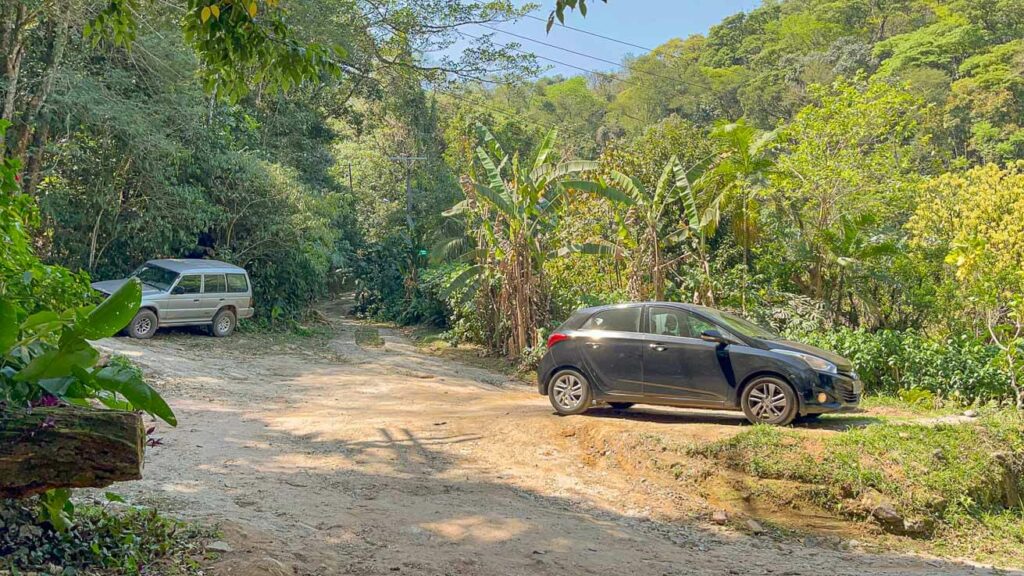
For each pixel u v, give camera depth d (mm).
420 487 8352
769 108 72188
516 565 6301
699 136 24969
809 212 23594
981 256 16109
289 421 11547
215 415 11812
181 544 5477
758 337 10453
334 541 6355
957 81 58906
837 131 23047
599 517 7973
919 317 21375
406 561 6070
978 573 7402
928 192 22734
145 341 18844
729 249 22750
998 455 9547
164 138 20469
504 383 18750
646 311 10938
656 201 19500
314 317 28438
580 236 22203
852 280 21109
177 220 22266
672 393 10516
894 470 8906
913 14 85562
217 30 7055
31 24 18906
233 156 23859
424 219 41156
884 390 15125
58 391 4402
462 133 46875
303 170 36375
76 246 21109
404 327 30344
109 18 8031
